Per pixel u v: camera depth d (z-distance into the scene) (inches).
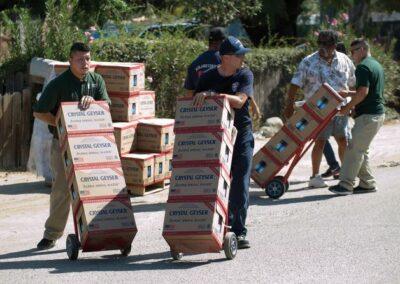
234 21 903.1
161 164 488.7
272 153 465.1
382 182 506.9
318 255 335.6
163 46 652.7
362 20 1067.3
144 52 642.2
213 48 412.2
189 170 319.3
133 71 484.4
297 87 489.7
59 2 707.4
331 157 519.2
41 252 356.8
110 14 751.7
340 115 484.4
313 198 462.3
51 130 357.1
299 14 1058.1
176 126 323.6
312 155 493.7
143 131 489.4
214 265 322.3
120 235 330.0
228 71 333.1
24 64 595.5
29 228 410.9
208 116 320.2
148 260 334.6
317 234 373.1
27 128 568.4
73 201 333.7
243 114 338.6
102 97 351.9
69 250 337.1
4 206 458.9
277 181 463.5
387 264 321.4
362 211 421.1
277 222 402.9
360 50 457.7
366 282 297.6
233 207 340.2
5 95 558.6
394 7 1096.2
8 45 660.7
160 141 485.4
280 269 315.0
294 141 461.7
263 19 978.1
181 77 653.3
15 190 499.2
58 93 345.7
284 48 785.6
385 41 1063.6
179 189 319.6
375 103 457.1
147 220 417.4
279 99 767.7
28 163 541.6
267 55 751.1
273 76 761.0
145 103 502.0
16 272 319.6
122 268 321.1
